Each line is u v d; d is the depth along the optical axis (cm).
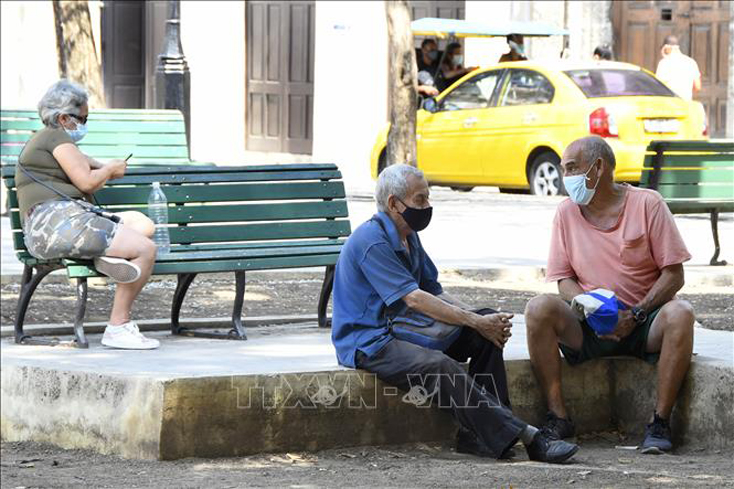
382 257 1370
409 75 3431
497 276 2291
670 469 1290
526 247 2598
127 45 5706
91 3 5512
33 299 2112
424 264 1423
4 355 1559
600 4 4406
